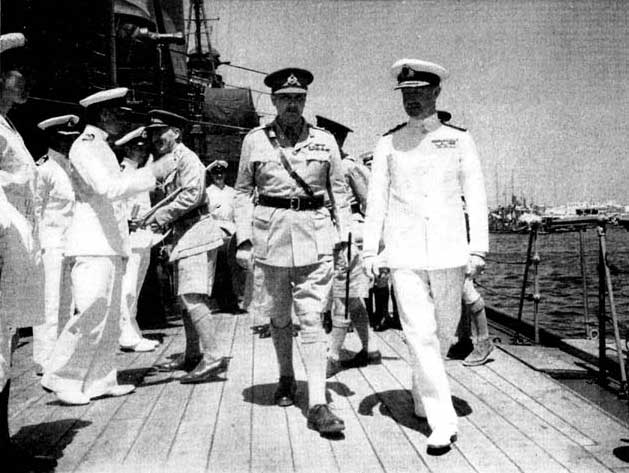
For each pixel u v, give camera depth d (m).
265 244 3.91
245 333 6.80
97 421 3.87
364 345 5.22
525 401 4.11
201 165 4.74
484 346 5.11
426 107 3.68
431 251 3.58
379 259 3.91
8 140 3.06
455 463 3.11
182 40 11.24
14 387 4.75
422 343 3.53
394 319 7.11
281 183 3.87
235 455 3.25
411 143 3.70
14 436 3.60
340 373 5.00
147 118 7.29
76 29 9.16
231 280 8.38
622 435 3.46
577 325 10.92
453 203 3.66
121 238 4.41
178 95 15.47
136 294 6.14
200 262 4.71
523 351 5.62
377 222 3.76
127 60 11.03
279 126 3.96
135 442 3.47
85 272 4.26
